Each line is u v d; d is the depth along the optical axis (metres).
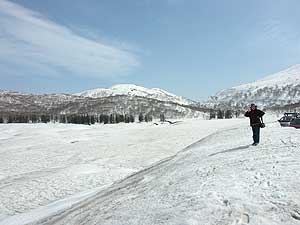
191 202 10.52
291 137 20.58
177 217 9.66
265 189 10.39
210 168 15.06
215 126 75.75
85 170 34.53
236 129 32.97
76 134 82.06
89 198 20.59
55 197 25.77
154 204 11.72
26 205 24.05
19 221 19.67
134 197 14.47
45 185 28.80
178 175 15.69
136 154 44.34
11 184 29.81
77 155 47.69
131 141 58.88
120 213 12.22
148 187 15.71
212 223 8.85
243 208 9.34
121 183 22.48
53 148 56.03
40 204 24.27
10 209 23.30
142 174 22.56
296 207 8.93
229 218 8.93
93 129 99.62
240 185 11.18
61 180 30.31
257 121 19.28
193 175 14.47
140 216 10.95
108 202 15.68
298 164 12.56
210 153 20.22
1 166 42.47
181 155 23.94
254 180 11.47
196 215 9.44
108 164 38.44
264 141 20.36
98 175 32.03
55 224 15.73
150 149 47.59
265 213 8.91
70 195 25.83
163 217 10.05
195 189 11.84
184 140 54.56
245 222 8.62
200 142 30.22
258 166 13.30
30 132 93.38
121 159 41.31
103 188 24.62
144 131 74.75
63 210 19.23
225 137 27.75
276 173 11.78
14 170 40.06
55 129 104.25
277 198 9.60
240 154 17.08
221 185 11.55
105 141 61.09
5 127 117.94
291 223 8.30
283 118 39.25
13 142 69.50
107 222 11.80
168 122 123.94
